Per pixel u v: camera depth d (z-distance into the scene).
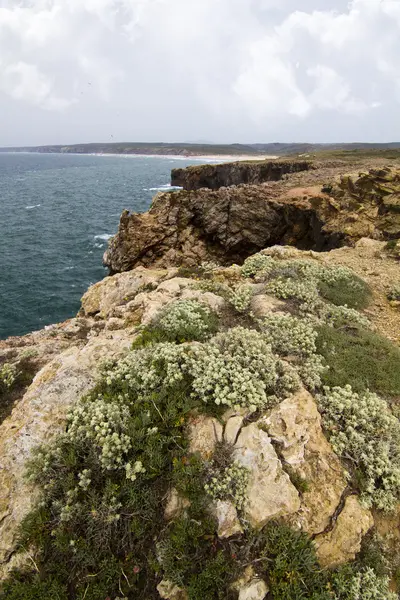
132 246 34.38
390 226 24.58
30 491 5.38
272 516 4.88
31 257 41.00
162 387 6.58
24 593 4.42
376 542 5.09
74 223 57.78
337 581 4.50
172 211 36.81
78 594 4.47
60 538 4.78
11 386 8.35
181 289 12.65
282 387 6.77
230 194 36.78
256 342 7.73
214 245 37.97
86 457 5.61
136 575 4.64
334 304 12.59
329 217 30.00
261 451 5.43
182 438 5.82
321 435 6.05
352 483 5.63
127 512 5.03
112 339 9.07
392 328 11.70
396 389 7.87
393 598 4.50
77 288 33.06
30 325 26.70
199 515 4.92
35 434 6.17
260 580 4.45
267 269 14.19
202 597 4.30
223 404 6.31
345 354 8.76
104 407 6.11
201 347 7.56
